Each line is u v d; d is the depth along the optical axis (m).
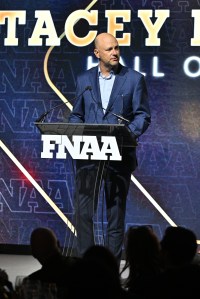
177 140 8.71
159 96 8.74
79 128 5.74
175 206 8.70
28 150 8.94
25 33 8.98
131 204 8.77
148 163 8.74
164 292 3.51
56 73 8.92
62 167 8.87
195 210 8.66
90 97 6.31
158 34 8.74
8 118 8.98
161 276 3.57
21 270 7.48
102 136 5.76
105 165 6.15
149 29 8.76
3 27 9.00
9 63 8.98
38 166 8.91
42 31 8.95
